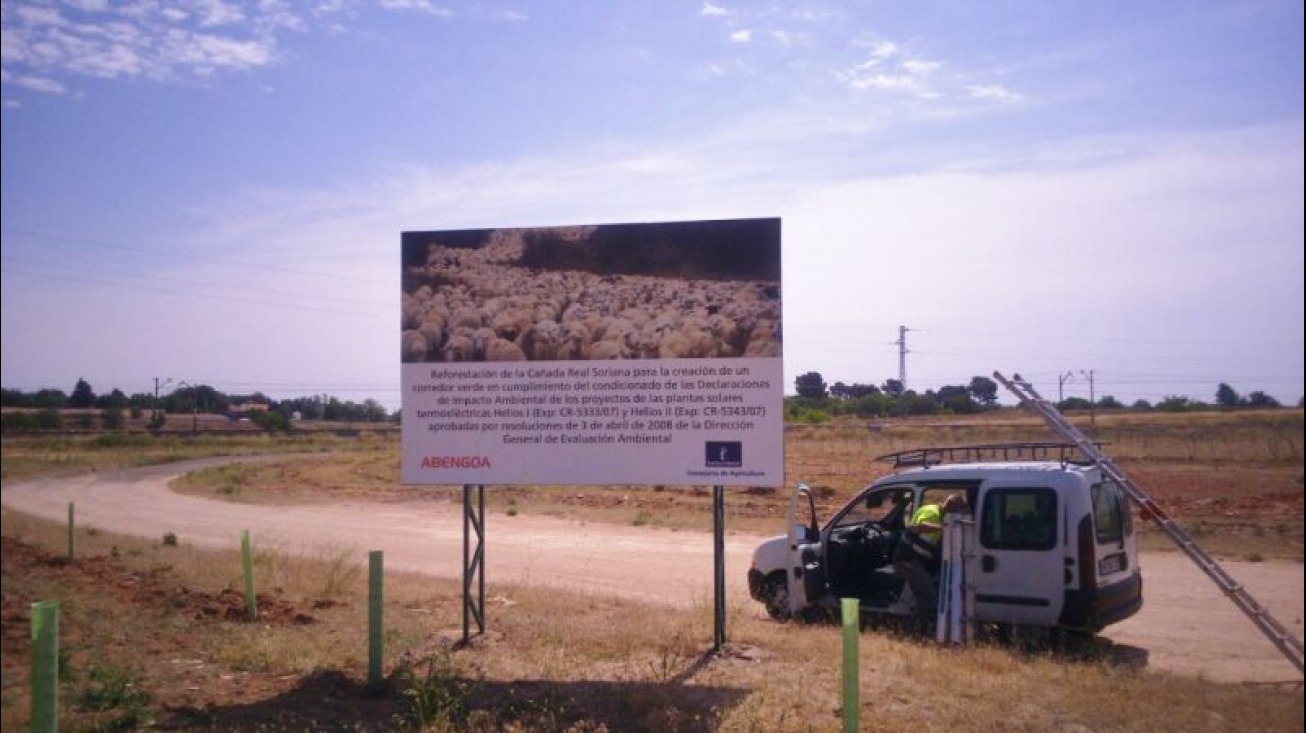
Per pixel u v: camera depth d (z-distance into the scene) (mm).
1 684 9258
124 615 12156
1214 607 13625
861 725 7668
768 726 7652
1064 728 7691
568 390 10289
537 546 21203
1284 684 9359
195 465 56750
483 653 10094
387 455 63375
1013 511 11016
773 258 9938
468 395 10484
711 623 11453
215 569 15922
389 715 8305
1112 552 11125
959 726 7688
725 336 10008
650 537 22391
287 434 91000
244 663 9898
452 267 10586
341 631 11273
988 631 11219
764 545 12914
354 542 22625
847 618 6672
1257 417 58938
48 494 39188
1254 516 22078
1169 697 8484
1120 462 34562
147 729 7926
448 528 25406
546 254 10406
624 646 10250
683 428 10055
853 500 12336
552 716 7828
